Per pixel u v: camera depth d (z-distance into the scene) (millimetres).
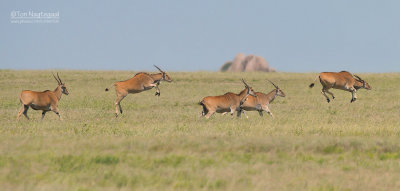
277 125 66500
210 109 75062
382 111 89438
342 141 53156
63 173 41812
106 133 59469
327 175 42688
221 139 53750
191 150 50281
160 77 95062
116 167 43562
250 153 49656
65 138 54156
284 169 44281
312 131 61219
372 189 38844
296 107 97875
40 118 79188
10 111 87375
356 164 46625
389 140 54250
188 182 39469
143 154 47969
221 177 41062
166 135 56844
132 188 37844
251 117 80938
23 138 53812
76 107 96312
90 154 46812
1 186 37438
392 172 44062
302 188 38625
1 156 45469
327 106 99438
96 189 36844
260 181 39844
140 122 73500
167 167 44000
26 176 40562
